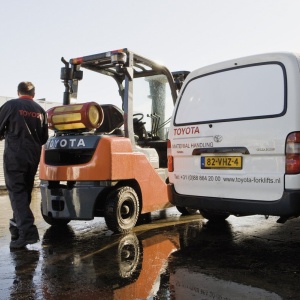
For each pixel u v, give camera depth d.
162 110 5.77
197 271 3.06
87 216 4.36
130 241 4.07
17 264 3.32
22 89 4.14
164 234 4.37
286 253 3.52
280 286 2.71
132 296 2.58
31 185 4.11
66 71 5.18
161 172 5.26
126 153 4.56
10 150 3.88
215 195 3.54
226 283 2.79
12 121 3.89
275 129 3.12
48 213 4.65
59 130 4.77
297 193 3.00
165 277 2.94
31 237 3.84
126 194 4.52
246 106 3.35
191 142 3.74
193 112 3.77
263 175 3.18
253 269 3.08
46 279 2.92
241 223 4.93
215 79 3.64
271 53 3.27
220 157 3.50
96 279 2.91
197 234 4.34
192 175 3.72
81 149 4.46
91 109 4.44
